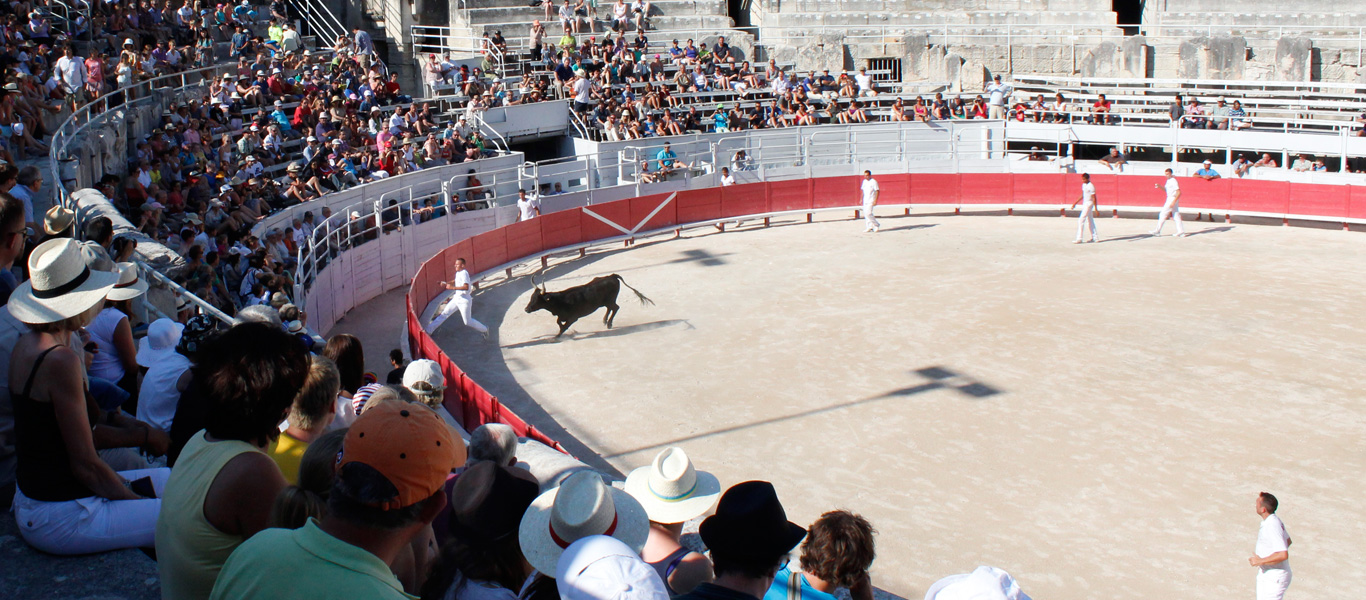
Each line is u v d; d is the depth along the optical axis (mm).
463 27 38562
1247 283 22047
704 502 4965
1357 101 35594
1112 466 12781
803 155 34469
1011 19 41625
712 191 29844
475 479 3574
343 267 21609
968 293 21469
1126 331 18531
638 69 36906
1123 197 30578
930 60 40750
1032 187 31141
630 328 19594
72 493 4434
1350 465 12711
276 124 25281
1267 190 28906
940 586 3973
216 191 20891
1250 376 16047
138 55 25094
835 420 14500
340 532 2715
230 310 13031
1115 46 39000
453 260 23141
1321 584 10039
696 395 15711
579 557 3215
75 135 17891
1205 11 40656
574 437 14156
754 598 3426
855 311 20281
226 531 3389
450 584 3453
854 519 5148
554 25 39188
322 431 4449
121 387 6719
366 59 32250
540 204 27891
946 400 15203
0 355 4723
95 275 4418
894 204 31719
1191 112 34938
